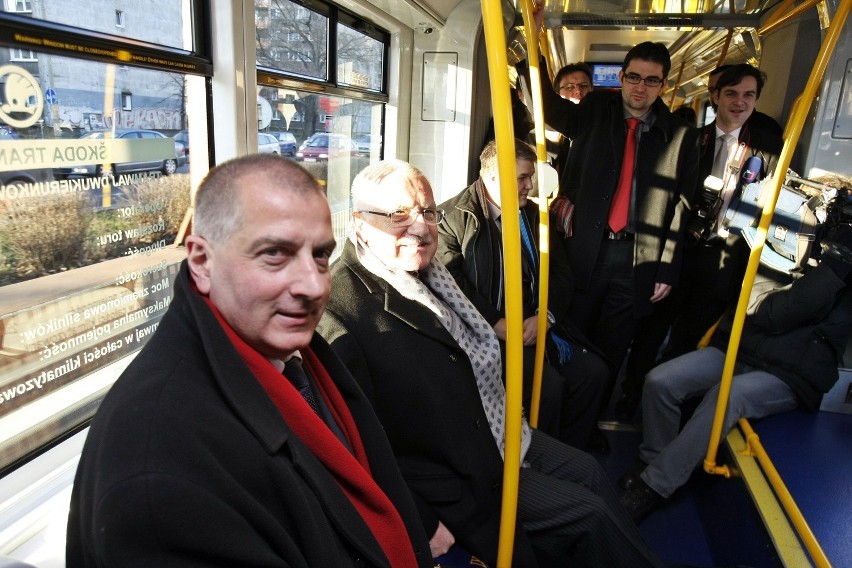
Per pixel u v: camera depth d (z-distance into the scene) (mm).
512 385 1420
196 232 904
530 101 3875
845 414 2467
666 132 2775
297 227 870
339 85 2826
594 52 5113
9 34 1115
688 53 4719
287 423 930
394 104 3525
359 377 1619
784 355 2396
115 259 1508
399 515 1131
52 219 1299
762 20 3172
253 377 875
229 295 886
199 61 1713
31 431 1299
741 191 2859
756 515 1909
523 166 2549
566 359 2742
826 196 2314
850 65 2703
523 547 1688
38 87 1226
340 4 2693
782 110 3436
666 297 3150
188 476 728
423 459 1734
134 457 713
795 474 2053
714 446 2256
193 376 826
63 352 1366
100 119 1408
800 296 2303
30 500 1223
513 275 1359
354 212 1736
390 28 3309
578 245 2922
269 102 2168
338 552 913
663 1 2980
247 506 776
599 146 2865
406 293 1710
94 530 686
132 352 1605
